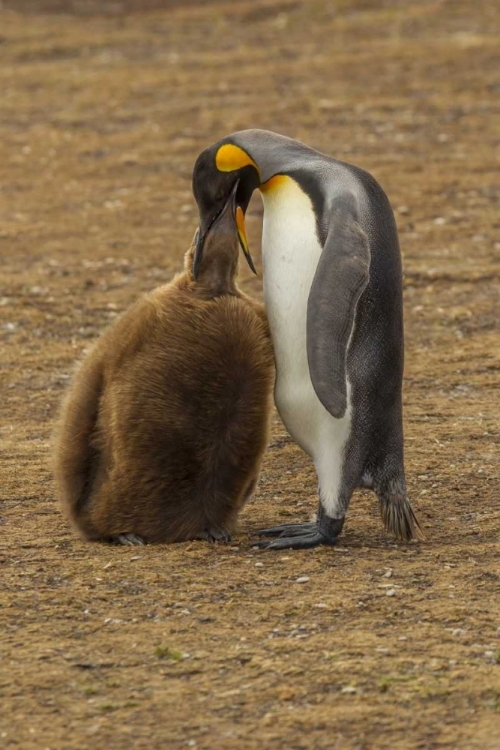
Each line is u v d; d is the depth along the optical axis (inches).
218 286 691.4
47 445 929.5
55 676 511.2
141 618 573.9
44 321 1305.4
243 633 553.6
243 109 2233.0
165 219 1717.5
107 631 558.6
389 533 708.0
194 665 520.1
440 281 1429.6
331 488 684.7
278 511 775.7
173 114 2233.0
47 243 1614.2
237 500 705.6
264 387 681.0
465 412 1004.6
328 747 454.0
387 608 582.6
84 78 2506.2
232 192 701.9
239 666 518.9
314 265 661.9
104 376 697.0
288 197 676.7
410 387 1091.9
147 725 471.5
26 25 2970.0
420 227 1643.7
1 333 1268.5
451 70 2427.4
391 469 691.4
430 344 1229.7
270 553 673.6
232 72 2493.8
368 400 673.0
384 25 2810.0
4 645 543.5
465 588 609.9
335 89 2340.1
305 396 680.4
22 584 621.6
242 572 637.3
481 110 2199.8
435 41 2642.7
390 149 2011.6
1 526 740.7
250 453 690.2
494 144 2026.3
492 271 1454.2
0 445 931.3
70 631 559.2
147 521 697.0
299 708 481.4
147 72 2529.5
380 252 663.1
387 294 667.4
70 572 638.5
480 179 1841.8
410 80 2378.2
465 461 861.8
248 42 2746.1
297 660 522.6
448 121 2146.9
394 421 687.7
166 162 1983.3
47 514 768.3
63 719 476.7
